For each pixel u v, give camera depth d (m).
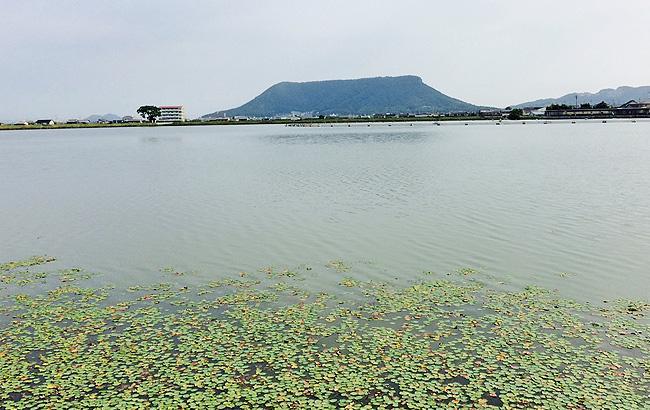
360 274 19.78
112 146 99.31
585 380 12.05
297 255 22.38
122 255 22.83
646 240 23.42
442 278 19.14
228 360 13.12
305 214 30.41
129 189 42.00
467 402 11.27
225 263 21.44
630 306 16.28
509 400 11.32
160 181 46.44
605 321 15.23
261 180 45.41
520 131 129.62
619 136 100.44
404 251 22.59
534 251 22.16
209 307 16.70
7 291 18.36
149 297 17.66
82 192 40.91
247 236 25.70
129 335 14.60
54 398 11.45
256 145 95.00
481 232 25.47
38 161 68.75
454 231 25.78
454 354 13.32
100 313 16.23
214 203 34.69
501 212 29.89
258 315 15.97
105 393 11.66
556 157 61.84
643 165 52.00
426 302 16.89
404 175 46.78
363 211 30.92
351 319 15.59
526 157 62.50
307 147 86.00
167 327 15.13
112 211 32.81
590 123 173.12
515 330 14.68
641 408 10.99
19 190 42.47
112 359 13.21
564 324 15.05
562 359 13.03
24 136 154.12
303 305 16.75
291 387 11.87
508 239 24.09
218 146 94.56
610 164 53.53
